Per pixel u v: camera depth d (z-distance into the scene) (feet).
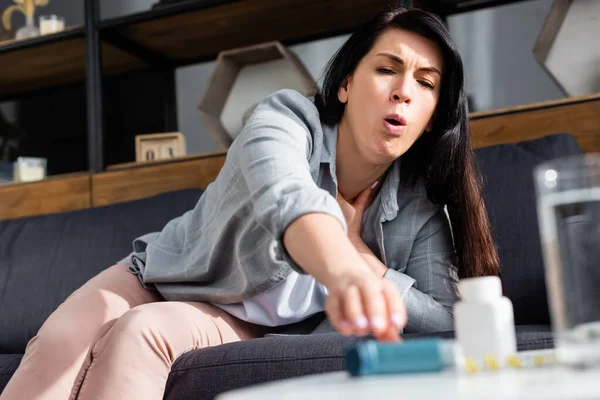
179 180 7.46
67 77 9.54
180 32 8.48
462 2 7.84
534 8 7.62
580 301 1.67
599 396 1.30
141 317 3.62
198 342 3.92
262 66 8.29
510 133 6.34
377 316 1.95
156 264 4.55
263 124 3.70
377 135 4.18
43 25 8.83
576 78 6.89
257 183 3.10
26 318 6.27
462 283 2.03
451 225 4.66
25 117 9.80
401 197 4.71
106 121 9.39
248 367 3.54
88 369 3.54
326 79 4.44
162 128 9.18
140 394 3.42
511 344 1.99
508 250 4.98
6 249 6.73
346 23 8.25
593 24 6.86
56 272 6.38
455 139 4.51
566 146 5.45
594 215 1.68
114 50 8.68
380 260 4.68
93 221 6.62
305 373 3.41
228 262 4.31
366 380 1.65
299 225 2.52
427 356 1.72
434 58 4.28
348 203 4.67
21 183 8.16
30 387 3.57
